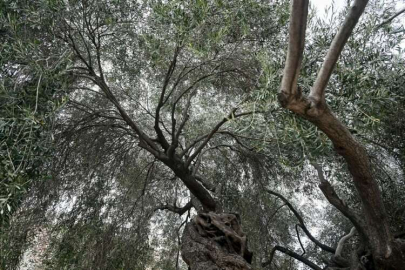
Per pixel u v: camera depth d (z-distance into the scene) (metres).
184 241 6.57
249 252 6.16
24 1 5.61
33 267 7.77
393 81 5.73
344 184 8.42
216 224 6.35
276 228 9.96
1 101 4.99
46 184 7.12
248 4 6.01
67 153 7.30
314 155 5.09
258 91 4.88
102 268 7.38
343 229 10.01
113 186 8.42
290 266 9.95
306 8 3.50
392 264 5.72
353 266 7.02
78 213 7.74
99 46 6.46
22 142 4.78
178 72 7.84
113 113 7.83
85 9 6.28
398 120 7.18
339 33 3.85
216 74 7.38
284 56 6.25
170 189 9.50
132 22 6.80
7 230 6.23
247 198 8.98
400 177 8.13
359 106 5.10
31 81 5.15
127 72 7.50
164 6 5.64
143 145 7.05
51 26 5.68
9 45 5.27
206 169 9.59
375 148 7.93
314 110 4.14
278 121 5.12
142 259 8.16
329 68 3.99
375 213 5.67
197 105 8.73
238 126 5.71
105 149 8.04
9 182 4.45
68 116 7.46
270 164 8.69
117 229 7.94
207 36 5.82
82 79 7.61
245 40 7.00
